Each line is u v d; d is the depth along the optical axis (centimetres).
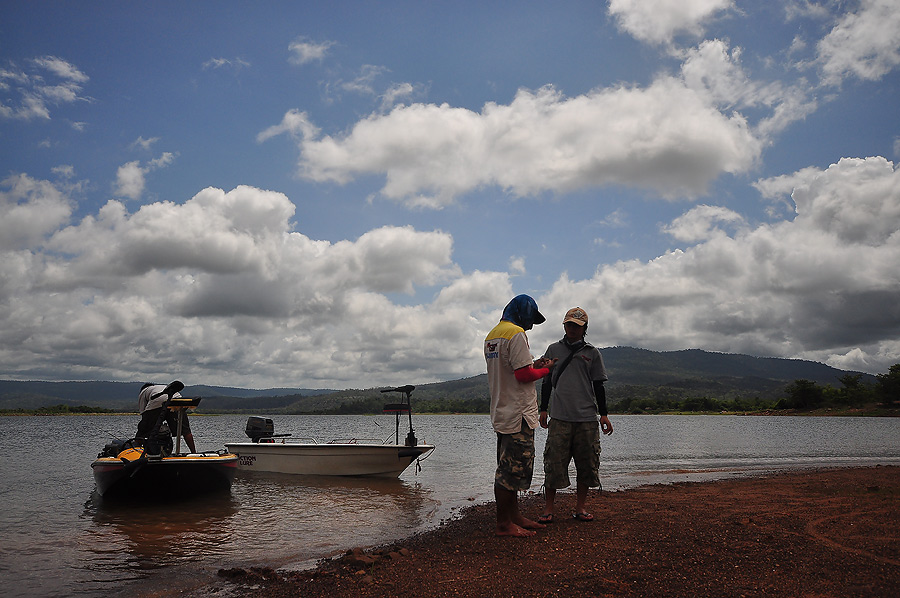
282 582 524
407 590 444
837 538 583
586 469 667
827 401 12825
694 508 833
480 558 527
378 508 1004
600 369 660
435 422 9144
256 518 915
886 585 415
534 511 870
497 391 593
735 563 483
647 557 509
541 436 3628
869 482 1159
